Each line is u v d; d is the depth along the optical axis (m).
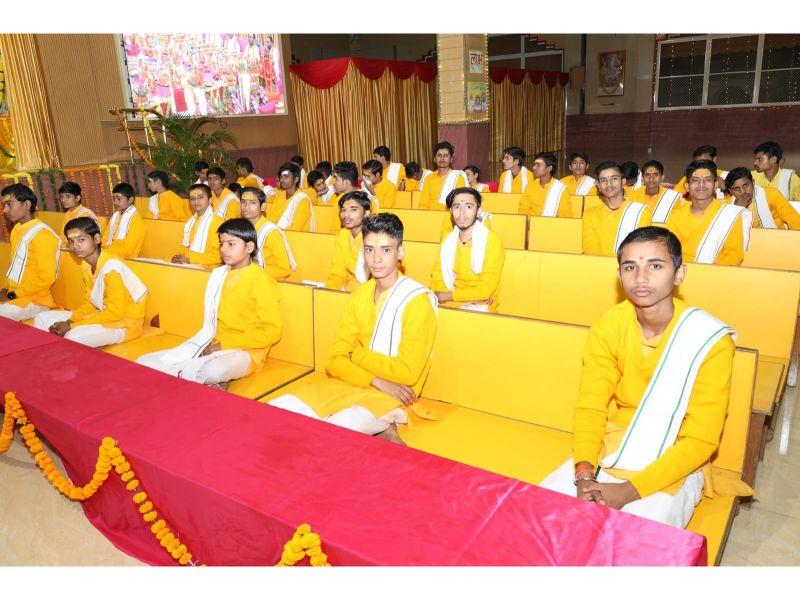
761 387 2.70
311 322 3.18
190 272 3.65
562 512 1.51
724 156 15.22
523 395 2.59
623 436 2.06
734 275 3.16
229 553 1.76
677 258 1.92
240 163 8.77
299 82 12.94
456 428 2.57
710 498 2.17
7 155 9.80
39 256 4.30
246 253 3.21
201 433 1.96
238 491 1.63
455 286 3.97
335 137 12.84
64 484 2.29
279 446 1.87
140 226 5.80
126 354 3.50
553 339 2.47
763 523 2.47
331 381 3.06
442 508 1.54
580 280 3.66
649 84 15.66
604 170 4.40
